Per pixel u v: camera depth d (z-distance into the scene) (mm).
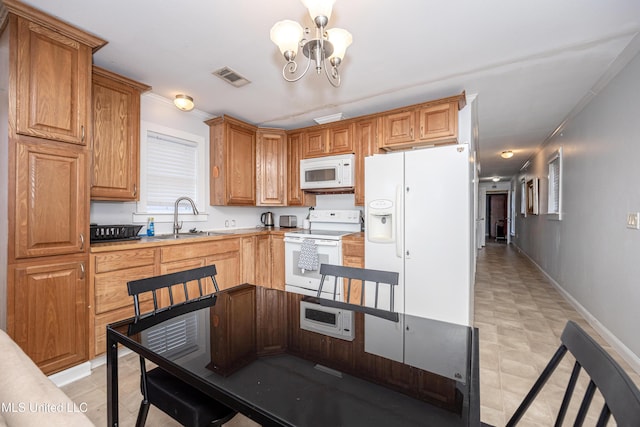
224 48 2125
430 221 2500
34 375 592
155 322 1367
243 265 3336
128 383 1888
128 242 2352
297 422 733
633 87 2152
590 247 2945
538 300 3684
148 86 2576
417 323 1397
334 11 1724
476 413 768
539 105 3232
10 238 1666
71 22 1826
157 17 1784
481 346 2422
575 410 1658
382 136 3158
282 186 3904
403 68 2400
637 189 2102
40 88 1768
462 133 2941
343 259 3137
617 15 1755
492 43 2057
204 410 1080
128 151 2477
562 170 3955
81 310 1962
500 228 11812
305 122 3842
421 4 1672
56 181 1838
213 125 3541
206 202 3568
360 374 960
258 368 991
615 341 2395
